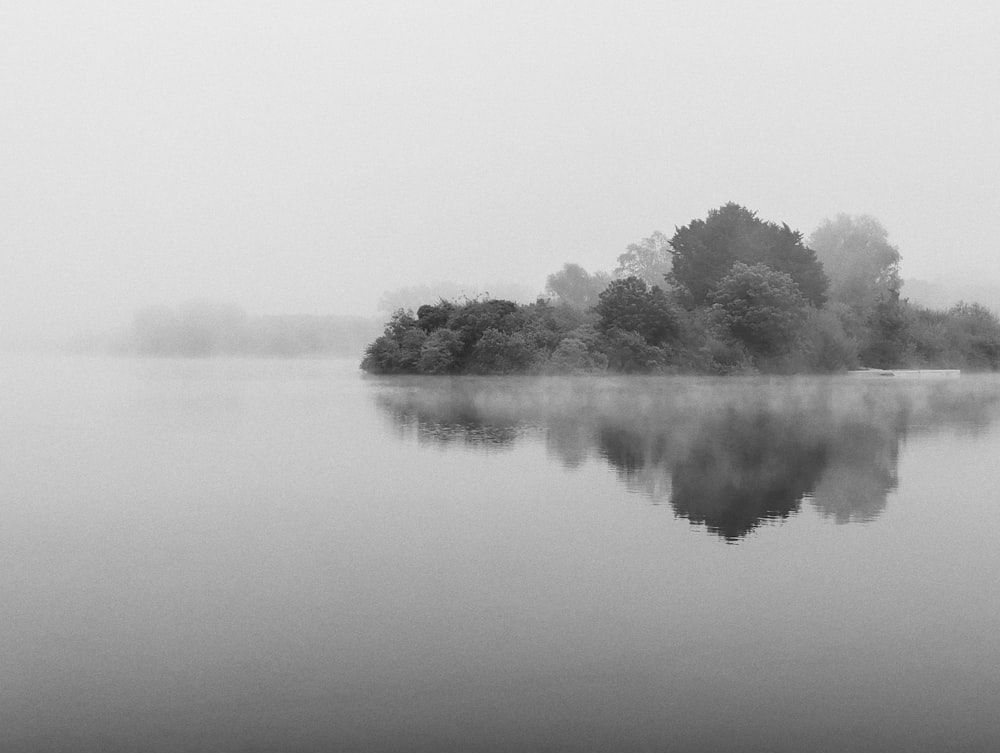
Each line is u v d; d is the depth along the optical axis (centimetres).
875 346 8150
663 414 3662
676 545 1427
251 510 1741
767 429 3062
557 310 7438
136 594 1204
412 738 800
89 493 1941
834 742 790
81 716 845
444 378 6681
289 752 775
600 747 782
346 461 2364
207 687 905
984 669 939
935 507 1706
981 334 9012
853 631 1043
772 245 7406
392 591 1205
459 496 1856
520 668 945
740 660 962
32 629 1070
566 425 3225
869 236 10756
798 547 1409
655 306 6506
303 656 982
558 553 1388
